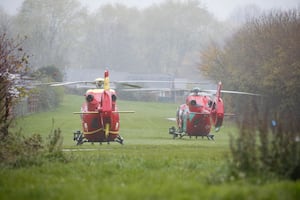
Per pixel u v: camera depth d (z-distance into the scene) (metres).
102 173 43.69
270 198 27.20
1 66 55.75
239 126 43.59
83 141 100.75
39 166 47.72
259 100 155.75
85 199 29.78
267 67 150.25
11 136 52.84
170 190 30.91
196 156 58.41
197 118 118.31
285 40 149.75
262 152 36.09
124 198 28.56
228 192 28.42
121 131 153.25
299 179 34.47
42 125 157.00
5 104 54.94
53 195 31.88
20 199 31.44
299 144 35.19
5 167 46.50
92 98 98.00
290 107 143.38
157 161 50.97
